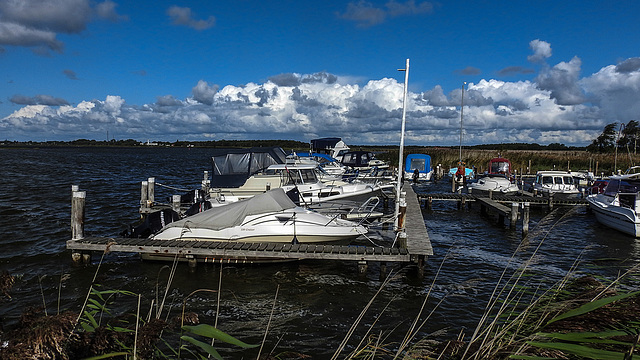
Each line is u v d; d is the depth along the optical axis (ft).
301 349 22.00
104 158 260.21
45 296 28.50
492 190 78.54
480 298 29.01
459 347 11.64
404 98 45.03
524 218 51.06
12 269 33.73
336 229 36.70
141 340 10.25
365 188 61.77
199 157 320.70
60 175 121.39
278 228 36.01
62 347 8.87
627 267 34.96
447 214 68.64
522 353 10.27
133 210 63.21
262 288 31.27
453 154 165.89
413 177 120.37
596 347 10.77
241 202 37.09
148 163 213.66
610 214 54.13
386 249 34.55
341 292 30.63
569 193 80.59
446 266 36.96
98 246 34.40
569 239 48.75
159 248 33.88
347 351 21.76
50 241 42.16
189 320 11.32
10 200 68.33
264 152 58.39
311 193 56.08
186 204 56.29
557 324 12.01
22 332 9.04
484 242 47.32
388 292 30.66
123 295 29.09
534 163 145.69
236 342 9.68
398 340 22.91
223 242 35.47
